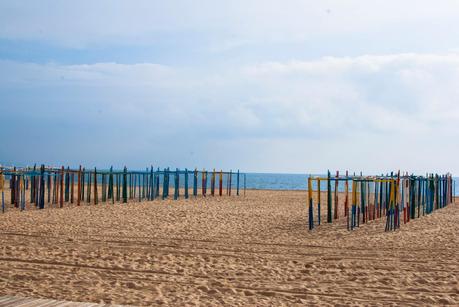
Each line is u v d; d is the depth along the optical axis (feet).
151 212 69.26
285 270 32.50
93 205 80.43
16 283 27.12
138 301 23.79
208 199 98.17
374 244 44.47
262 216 65.87
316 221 61.26
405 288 27.84
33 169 85.20
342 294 26.30
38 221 57.31
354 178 58.34
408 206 63.52
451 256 38.34
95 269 31.58
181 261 34.88
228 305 23.44
